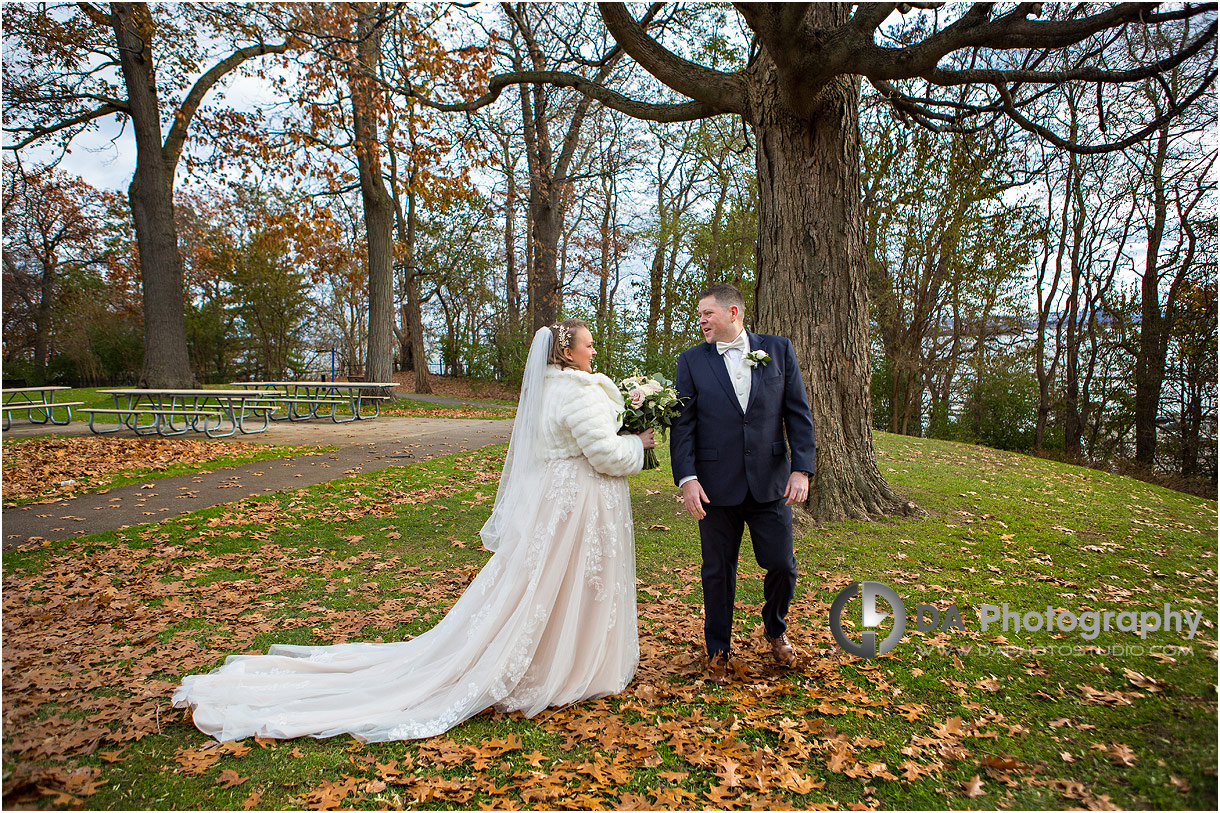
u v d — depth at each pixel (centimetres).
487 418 1469
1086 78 563
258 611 385
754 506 300
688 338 2036
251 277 2588
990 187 1448
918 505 644
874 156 1633
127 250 2698
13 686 285
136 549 486
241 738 243
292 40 1202
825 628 357
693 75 608
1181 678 277
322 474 745
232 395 1030
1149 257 1717
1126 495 815
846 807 199
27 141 1413
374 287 1722
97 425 1123
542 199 1869
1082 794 199
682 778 213
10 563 451
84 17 1378
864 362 596
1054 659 307
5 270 2516
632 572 296
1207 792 193
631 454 287
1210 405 1644
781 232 584
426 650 281
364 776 220
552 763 226
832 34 495
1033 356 2038
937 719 253
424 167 1193
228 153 1459
